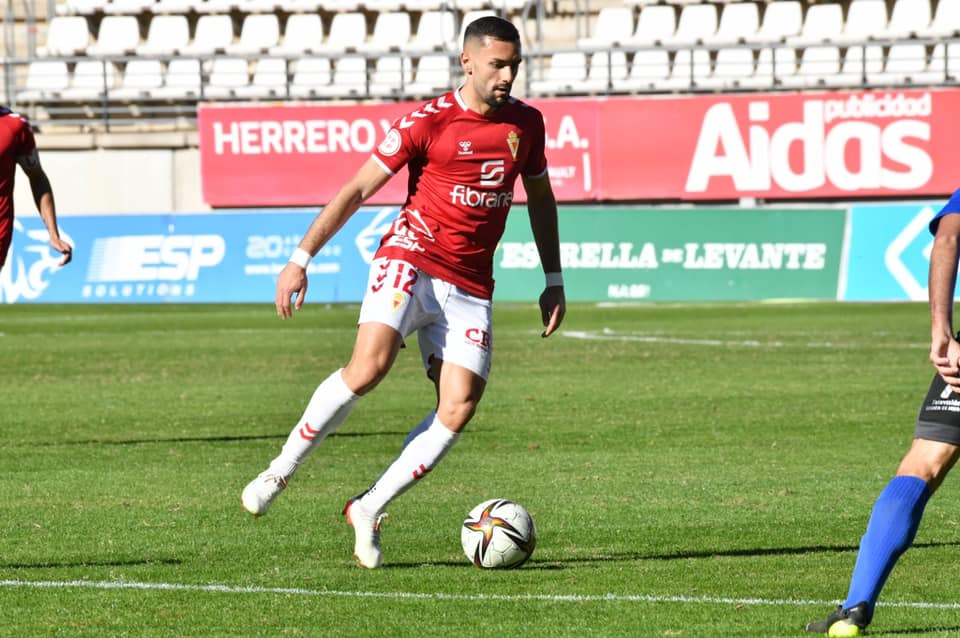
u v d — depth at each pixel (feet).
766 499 91.76
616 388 158.20
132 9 355.97
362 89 332.60
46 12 364.17
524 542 68.90
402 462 67.87
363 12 353.10
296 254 66.03
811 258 270.26
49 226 97.40
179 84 342.23
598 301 278.67
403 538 79.15
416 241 67.21
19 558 73.10
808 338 214.28
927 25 318.04
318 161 303.27
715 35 329.52
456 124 65.72
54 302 285.02
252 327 242.58
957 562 71.46
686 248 274.36
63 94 330.54
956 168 279.08
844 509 88.12
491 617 59.41
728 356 191.01
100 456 112.68
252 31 351.05
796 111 285.02
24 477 102.27
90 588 65.46
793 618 58.75
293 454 67.77
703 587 65.51
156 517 85.87
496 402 146.82
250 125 304.30
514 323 244.42
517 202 278.87
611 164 292.81
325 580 67.26
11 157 94.43
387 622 58.59
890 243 265.95
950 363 48.88
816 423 129.49
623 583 66.49
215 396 154.40
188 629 57.52
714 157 288.92
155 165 314.35
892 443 117.19
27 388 163.02
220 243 280.92
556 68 331.98
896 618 58.49
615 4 347.15
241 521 84.58
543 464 107.55
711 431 125.18
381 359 66.28
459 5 345.51
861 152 282.97
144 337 226.79
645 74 327.06
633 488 96.43
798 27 325.01
